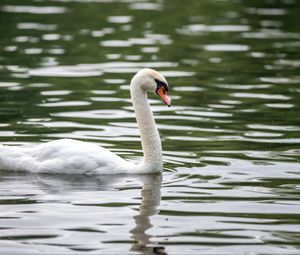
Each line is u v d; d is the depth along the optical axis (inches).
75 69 984.9
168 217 493.7
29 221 483.8
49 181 564.1
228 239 458.6
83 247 444.5
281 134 700.7
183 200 526.3
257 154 638.5
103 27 1274.6
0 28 1243.2
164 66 1010.1
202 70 992.2
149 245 448.5
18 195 532.4
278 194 539.5
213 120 754.8
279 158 626.2
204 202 522.3
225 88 895.7
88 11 1423.5
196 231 470.3
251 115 773.3
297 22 1347.2
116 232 466.9
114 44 1144.8
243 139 685.3
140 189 549.6
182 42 1169.4
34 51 1086.4
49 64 1009.5
